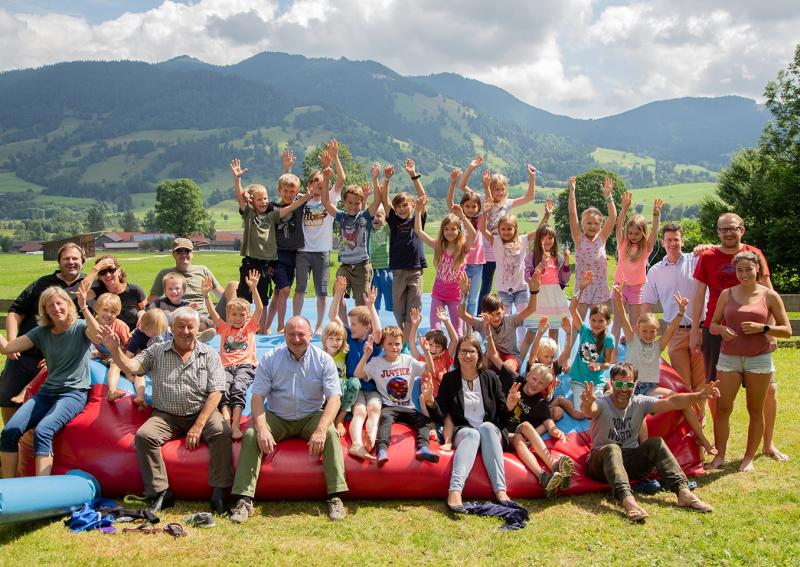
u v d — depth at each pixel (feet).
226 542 17.33
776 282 104.17
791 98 107.55
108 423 21.01
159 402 20.42
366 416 21.38
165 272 27.71
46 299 20.56
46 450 20.11
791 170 100.99
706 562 16.52
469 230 28.27
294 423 20.81
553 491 20.02
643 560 16.56
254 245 28.99
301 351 20.70
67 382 21.09
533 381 21.67
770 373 21.85
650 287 27.09
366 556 16.70
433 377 22.91
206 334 25.26
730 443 24.84
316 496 20.24
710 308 23.36
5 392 22.29
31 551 16.69
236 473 19.52
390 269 28.86
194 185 398.62
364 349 21.84
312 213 30.04
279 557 16.58
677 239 26.08
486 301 23.73
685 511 19.45
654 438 20.72
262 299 29.63
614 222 28.35
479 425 21.33
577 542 17.58
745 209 110.32
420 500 20.49
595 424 21.30
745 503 19.80
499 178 30.27
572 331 23.93
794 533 17.80
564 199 237.86
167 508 19.58
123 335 23.52
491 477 20.31
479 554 16.96
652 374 23.66
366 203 30.30
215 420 20.33
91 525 18.10
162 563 16.21
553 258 27.30
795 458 23.26
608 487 21.20
